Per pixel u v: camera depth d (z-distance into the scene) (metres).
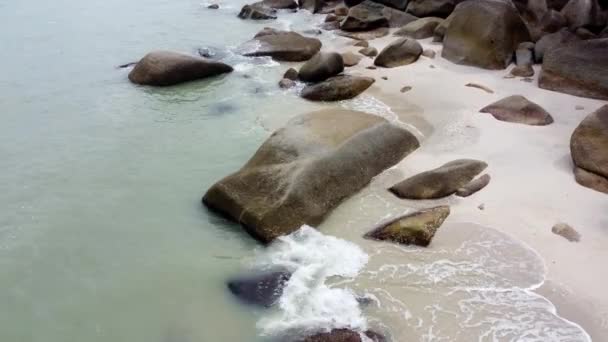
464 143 11.58
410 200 9.92
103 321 7.79
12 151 11.89
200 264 8.74
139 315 7.88
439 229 9.07
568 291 7.81
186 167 11.28
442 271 8.29
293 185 9.49
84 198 10.37
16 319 7.83
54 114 13.62
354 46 17.98
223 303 8.02
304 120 11.25
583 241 8.67
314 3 22.50
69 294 8.24
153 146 12.12
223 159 11.55
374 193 10.14
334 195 9.82
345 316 7.59
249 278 8.41
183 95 14.71
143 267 8.72
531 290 7.88
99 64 16.91
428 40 17.84
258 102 14.18
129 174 11.09
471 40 15.73
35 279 8.52
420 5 19.47
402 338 7.23
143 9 22.91
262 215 9.20
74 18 21.47
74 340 7.49
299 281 8.24
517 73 14.86
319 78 15.02
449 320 7.47
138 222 9.72
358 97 14.12
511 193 9.86
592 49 13.62
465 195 9.88
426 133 12.20
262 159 10.29
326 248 8.85
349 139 10.62
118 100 14.43
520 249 8.58
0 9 22.23
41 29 20.05
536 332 7.24
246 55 17.36
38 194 10.49
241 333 7.54
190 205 10.11
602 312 7.46
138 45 18.62
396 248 8.80
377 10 20.31
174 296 8.18
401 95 14.14
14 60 17.02
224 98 14.48
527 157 10.95
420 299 7.83
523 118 12.34
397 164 10.93
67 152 11.90
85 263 8.83
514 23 15.70
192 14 22.30
